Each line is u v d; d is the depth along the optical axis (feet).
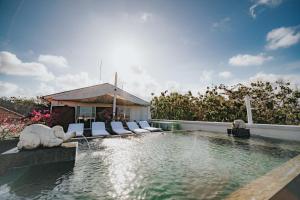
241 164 19.72
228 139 35.65
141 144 30.60
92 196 12.48
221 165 19.39
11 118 29.01
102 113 50.60
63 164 18.80
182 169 18.12
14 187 13.84
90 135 36.55
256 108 68.90
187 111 82.12
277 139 35.24
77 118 47.34
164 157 22.62
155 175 16.46
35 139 18.17
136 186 14.15
